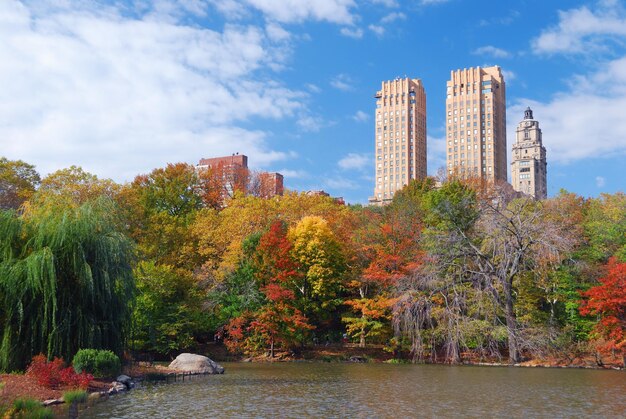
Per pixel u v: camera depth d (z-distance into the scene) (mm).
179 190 96938
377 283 67188
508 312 59281
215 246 76438
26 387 29641
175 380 41812
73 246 36250
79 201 66500
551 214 68000
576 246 64312
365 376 46094
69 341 35156
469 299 61719
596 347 56469
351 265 72625
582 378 44719
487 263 61781
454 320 60125
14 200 74750
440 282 61406
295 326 64812
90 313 37000
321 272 67500
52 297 34094
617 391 36375
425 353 65125
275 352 67875
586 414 27641
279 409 28500
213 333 74562
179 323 62500
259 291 68562
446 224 67312
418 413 27688
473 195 75500
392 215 75000
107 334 38125
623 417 26875
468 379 43781
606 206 71125
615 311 53469
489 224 62406
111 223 41875
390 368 55000
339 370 52156
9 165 78188
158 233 75000
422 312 62531
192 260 75688
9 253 35156
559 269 63219
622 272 53875
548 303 65750
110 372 36000
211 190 108875
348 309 74438
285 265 66625
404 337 64312
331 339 72938
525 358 61031
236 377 44750
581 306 57656
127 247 40594
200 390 35906
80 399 29250
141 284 61281
